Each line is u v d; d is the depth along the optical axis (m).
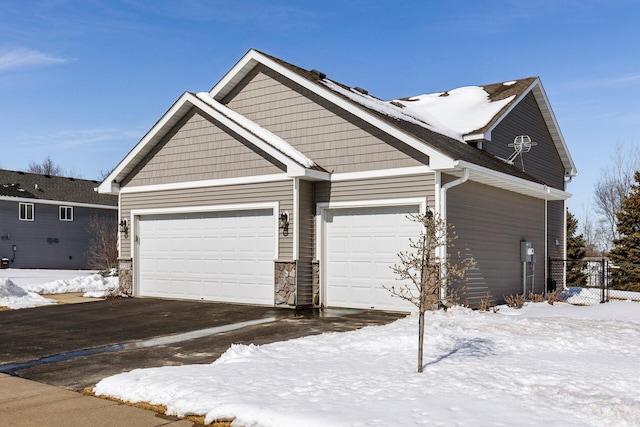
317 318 11.85
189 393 6.02
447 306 11.95
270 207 13.86
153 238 16.34
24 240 34.03
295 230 13.39
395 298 12.74
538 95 19.44
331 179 13.61
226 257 14.79
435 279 8.48
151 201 16.22
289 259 13.47
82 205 36.50
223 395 5.86
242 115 15.48
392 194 12.68
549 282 18.30
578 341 8.71
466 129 16.38
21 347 9.44
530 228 16.64
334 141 13.70
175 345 9.42
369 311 12.84
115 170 16.66
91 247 35.03
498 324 9.98
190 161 15.44
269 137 14.48
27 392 6.71
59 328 11.20
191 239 15.52
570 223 30.36
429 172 12.20
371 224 13.16
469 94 19.80
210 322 11.64
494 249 14.38
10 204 33.44
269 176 13.90
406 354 7.68
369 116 12.95
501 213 14.82
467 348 8.04
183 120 15.66
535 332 9.42
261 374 6.64
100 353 8.91
